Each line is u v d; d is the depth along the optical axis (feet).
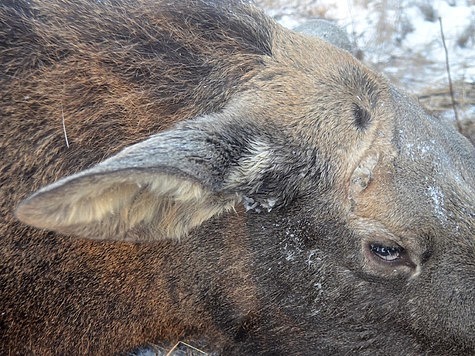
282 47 3.63
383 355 3.63
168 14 3.63
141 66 3.55
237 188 3.28
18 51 3.52
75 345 3.78
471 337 3.44
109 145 3.51
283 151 3.36
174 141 3.10
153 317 3.80
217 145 3.21
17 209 2.80
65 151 3.51
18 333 3.71
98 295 3.68
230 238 3.50
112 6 3.65
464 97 6.05
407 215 3.37
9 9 3.54
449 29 6.78
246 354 3.89
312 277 3.51
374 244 3.41
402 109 3.60
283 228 3.45
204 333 3.89
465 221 3.40
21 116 3.51
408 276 3.46
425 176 3.42
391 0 6.86
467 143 3.81
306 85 3.51
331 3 7.04
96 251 3.58
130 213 3.11
